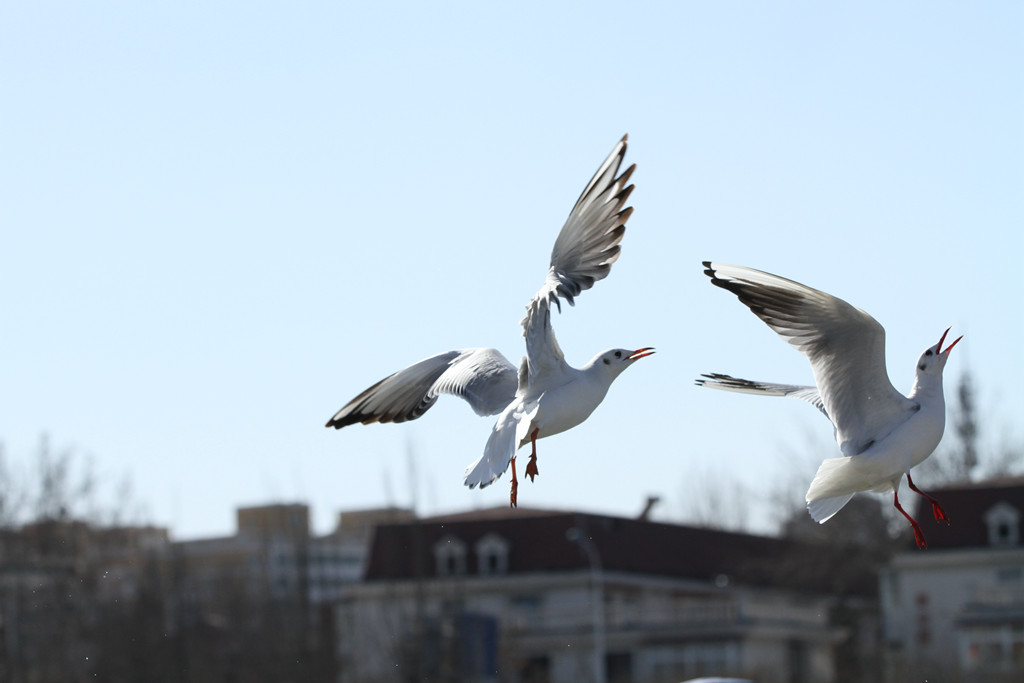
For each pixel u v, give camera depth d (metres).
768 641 54.75
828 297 10.47
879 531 61.78
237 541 56.78
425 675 47.31
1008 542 57.28
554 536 58.34
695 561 60.81
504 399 10.90
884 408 11.13
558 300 9.38
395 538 55.00
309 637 49.84
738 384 12.56
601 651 50.59
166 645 47.12
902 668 53.84
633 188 9.34
